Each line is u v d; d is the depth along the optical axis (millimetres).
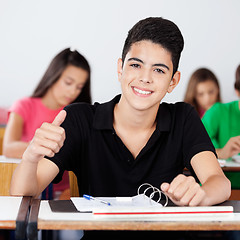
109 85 4594
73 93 3219
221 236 1658
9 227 944
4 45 4453
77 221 958
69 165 1491
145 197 1231
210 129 3055
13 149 2994
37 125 3191
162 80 1364
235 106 3104
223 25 4648
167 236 1312
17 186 1240
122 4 4562
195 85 3602
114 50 4582
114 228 944
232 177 2451
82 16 4531
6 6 4434
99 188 1492
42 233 2068
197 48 4648
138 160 1470
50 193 2248
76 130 1499
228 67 4672
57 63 3184
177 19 4633
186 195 1136
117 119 1498
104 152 1492
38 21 4480
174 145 1528
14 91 4461
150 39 1346
